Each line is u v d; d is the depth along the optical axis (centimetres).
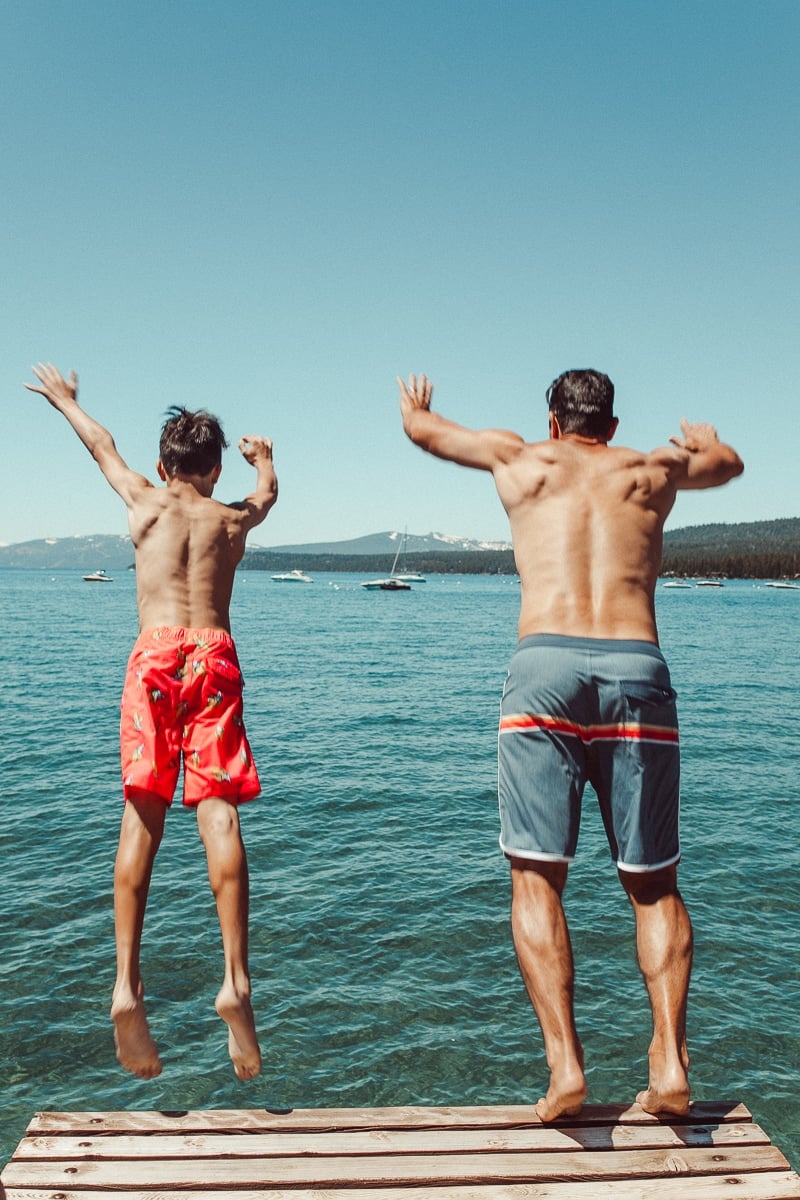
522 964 268
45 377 362
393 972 834
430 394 335
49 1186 245
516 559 304
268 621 7706
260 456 367
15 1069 681
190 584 319
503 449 314
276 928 928
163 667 301
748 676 3478
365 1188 245
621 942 895
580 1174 248
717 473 313
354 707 2573
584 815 1377
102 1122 272
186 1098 654
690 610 9881
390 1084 671
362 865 1127
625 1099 656
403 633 6225
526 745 273
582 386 322
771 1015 765
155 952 859
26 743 1869
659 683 274
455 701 2717
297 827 1298
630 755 271
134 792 289
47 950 861
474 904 994
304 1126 269
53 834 1224
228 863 278
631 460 308
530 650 279
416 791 1516
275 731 2144
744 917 970
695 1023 752
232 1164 254
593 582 287
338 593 15962
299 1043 720
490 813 1380
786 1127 629
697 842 1228
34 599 11606
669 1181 247
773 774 1670
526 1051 711
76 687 2808
